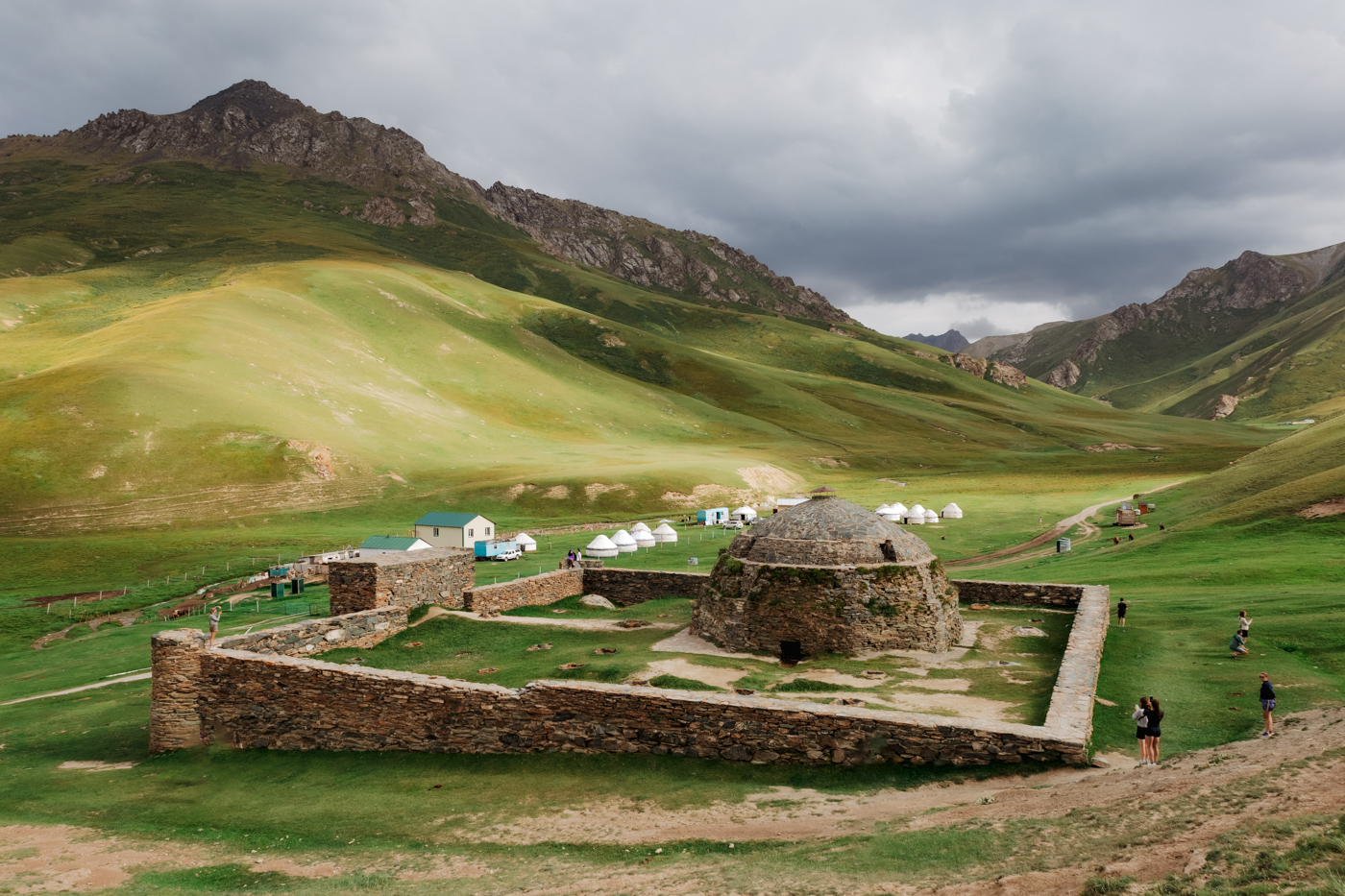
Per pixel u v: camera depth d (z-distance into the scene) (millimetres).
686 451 175000
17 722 31562
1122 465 180875
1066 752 17516
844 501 34156
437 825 17750
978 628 33625
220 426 118312
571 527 99562
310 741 24156
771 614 30391
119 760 25484
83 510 95062
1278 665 26766
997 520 96875
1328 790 11125
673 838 15578
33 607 59375
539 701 21859
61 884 15055
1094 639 27844
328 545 85188
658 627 35969
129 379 122438
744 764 19672
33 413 111250
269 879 15062
